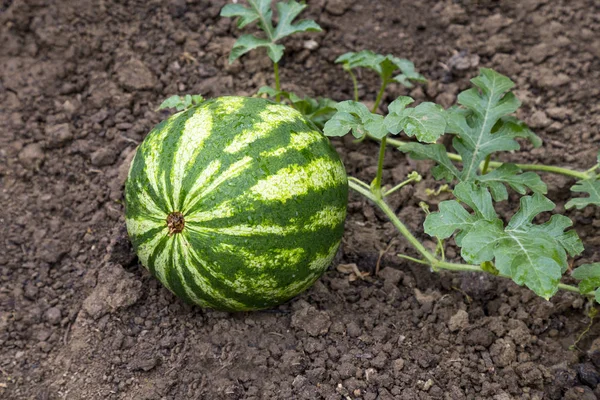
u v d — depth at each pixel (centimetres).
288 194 112
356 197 136
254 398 117
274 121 115
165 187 112
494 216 113
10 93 143
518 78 148
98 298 124
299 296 125
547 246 108
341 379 119
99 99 143
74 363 121
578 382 120
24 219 133
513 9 154
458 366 120
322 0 154
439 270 129
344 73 149
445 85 148
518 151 141
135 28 150
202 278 113
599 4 153
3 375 121
